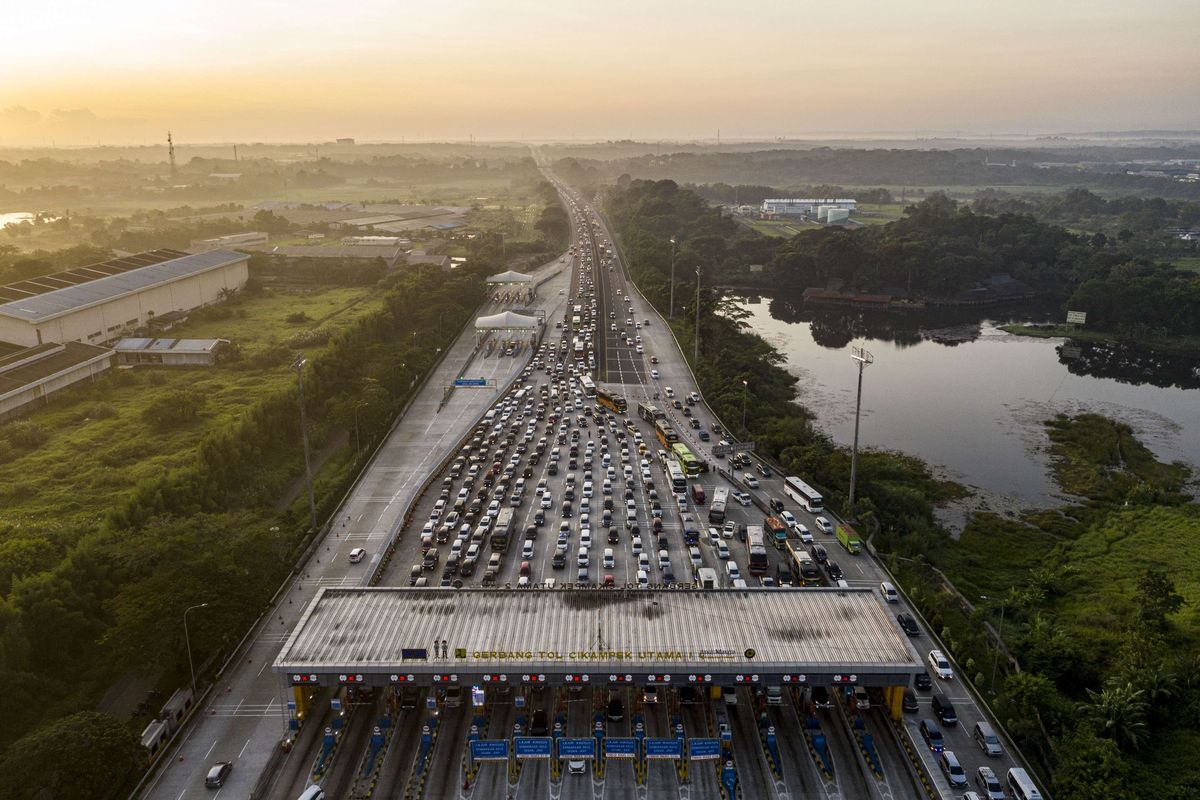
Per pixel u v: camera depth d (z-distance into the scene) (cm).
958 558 16800
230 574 12550
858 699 11000
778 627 11350
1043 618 14325
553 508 17200
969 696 11469
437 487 18200
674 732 10588
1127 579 15738
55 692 11406
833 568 14550
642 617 11619
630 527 16200
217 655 12125
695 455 19425
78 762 9175
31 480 17962
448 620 11550
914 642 12688
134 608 11625
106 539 14100
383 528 16212
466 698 11375
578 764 9956
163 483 16025
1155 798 10069
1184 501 19575
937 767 10075
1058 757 10231
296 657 10681
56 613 11962
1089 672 12581
